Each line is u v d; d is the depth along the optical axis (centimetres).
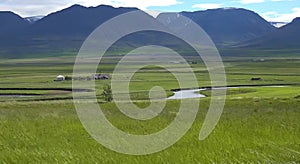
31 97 12169
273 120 2200
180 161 1046
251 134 1555
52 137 1585
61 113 2923
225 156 1079
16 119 2327
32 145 1383
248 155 1070
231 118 2427
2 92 14250
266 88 13438
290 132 1614
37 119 2331
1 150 1273
